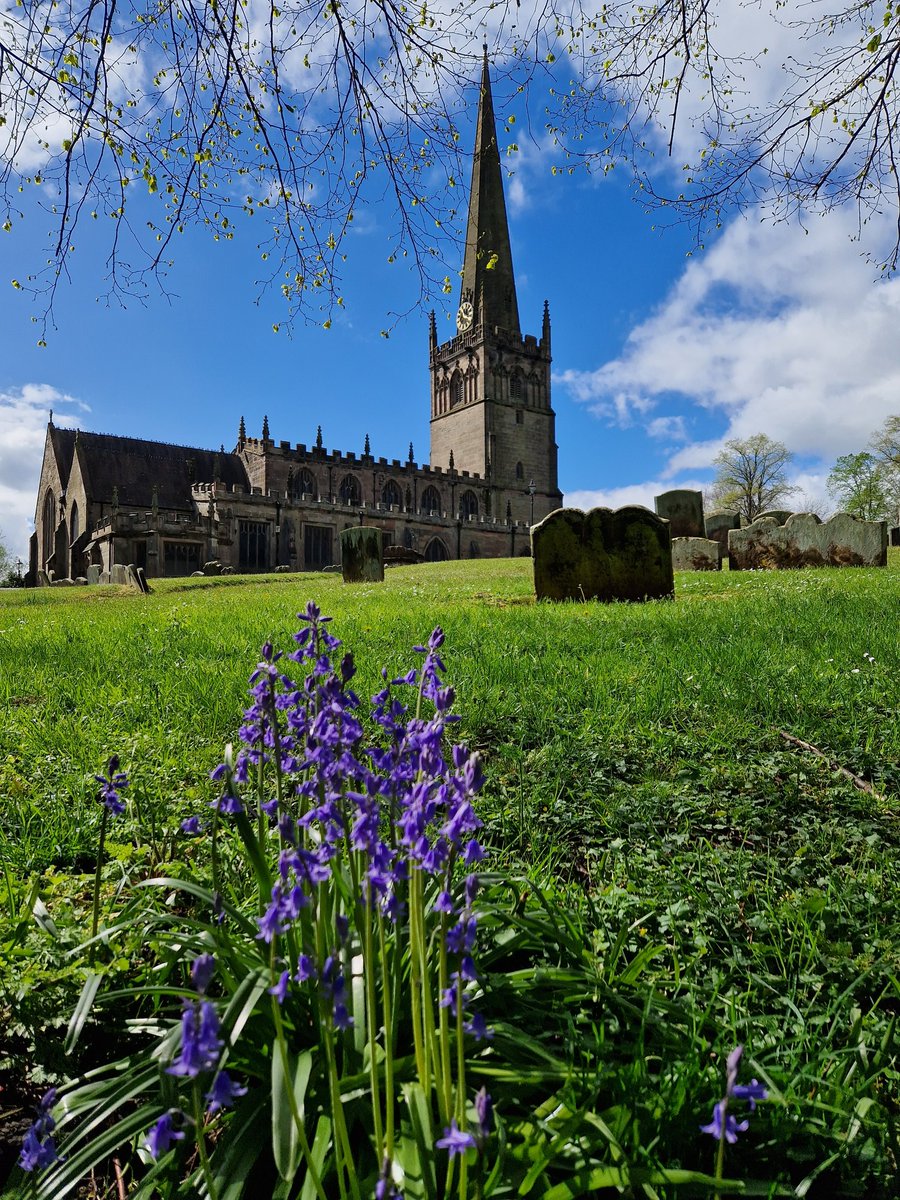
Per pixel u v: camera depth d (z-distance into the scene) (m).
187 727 4.73
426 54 5.02
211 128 4.83
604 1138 1.43
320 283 5.89
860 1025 1.99
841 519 19.16
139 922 2.25
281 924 1.30
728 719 4.64
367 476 76.38
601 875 2.99
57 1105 1.50
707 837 3.35
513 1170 1.43
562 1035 1.83
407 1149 1.39
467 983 1.79
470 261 83.88
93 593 27.39
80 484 65.06
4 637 9.46
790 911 2.59
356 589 20.88
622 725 4.59
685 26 5.48
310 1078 1.58
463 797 1.35
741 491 71.56
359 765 1.62
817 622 7.77
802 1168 1.60
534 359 88.12
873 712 4.70
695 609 9.66
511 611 10.52
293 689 1.94
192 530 57.12
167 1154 1.56
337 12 4.63
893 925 2.52
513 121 5.68
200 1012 1.01
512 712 4.95
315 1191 1.34
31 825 3.36
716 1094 1.64
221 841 3.02
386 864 1.36
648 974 2.26
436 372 90.56
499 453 84.69
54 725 4.80
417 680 1.74
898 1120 1.72
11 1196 1.50
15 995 1.96
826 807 3.53
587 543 13.20
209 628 9.22
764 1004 2.18
